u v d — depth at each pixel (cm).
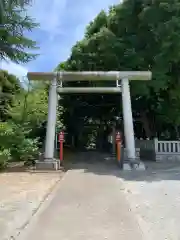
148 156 1623
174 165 1296
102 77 1300
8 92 1889
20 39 913
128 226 441
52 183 849
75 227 435
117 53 1461
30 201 610
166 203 592
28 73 1302
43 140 1606
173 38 1320
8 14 858
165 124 1905
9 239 391
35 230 423
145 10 1359
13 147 1305
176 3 1320
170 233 416
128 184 816
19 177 970
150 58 1455
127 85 1309
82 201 601
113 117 2402
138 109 1878
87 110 2322
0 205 577
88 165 1345
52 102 1305
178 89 1503
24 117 1548
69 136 2897
